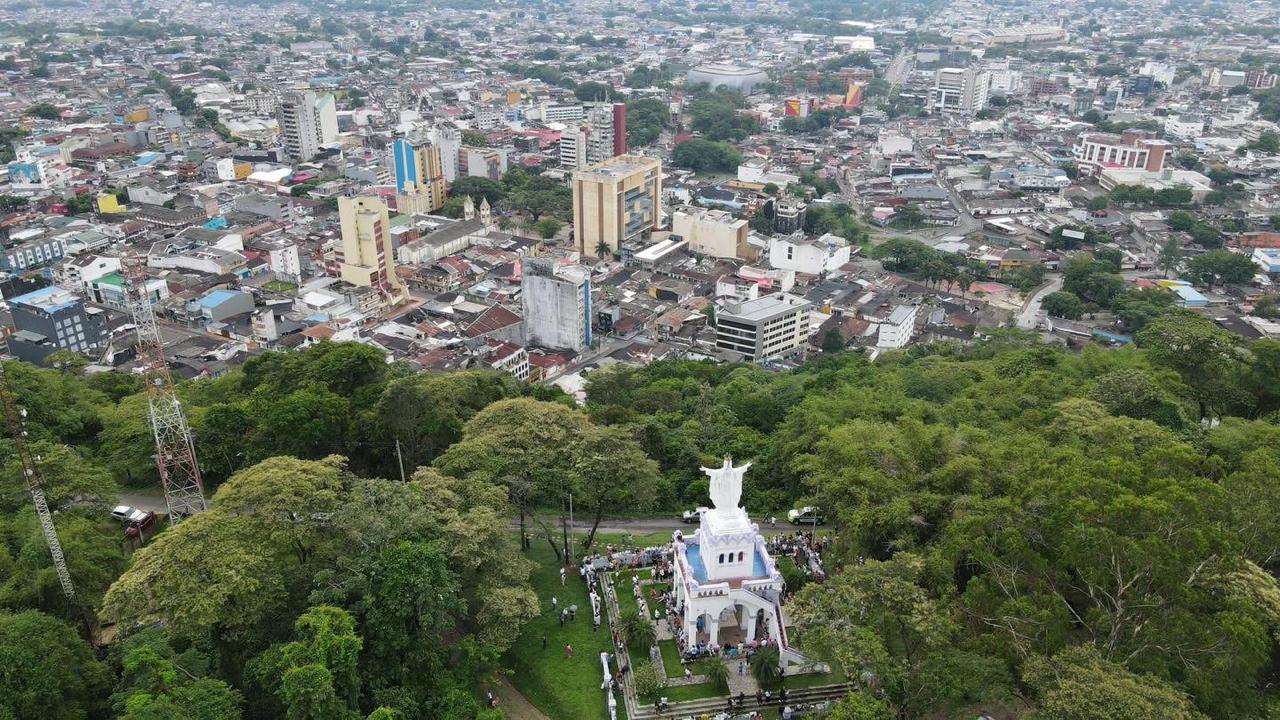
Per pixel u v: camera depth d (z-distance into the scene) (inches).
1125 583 3828.7
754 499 6333.7
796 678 4520.2
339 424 6550.2
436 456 6633.9
